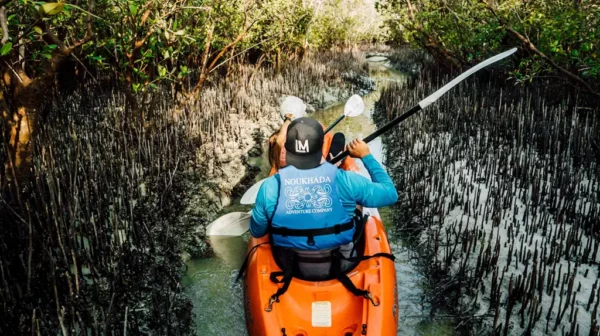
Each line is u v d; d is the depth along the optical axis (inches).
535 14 254.2
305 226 99.3
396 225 179.6
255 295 100.8
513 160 206.2
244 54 403.5
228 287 140.0
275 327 93.0
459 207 179.3
